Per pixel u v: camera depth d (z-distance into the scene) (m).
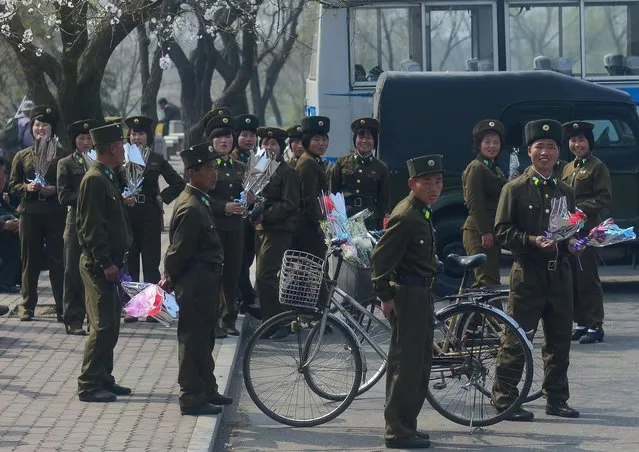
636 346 13.07
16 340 12.59
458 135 16.94
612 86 19.56
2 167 12.38
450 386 9.75
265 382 9.83
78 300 12.91
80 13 15.46
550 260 9.66
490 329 9.74
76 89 15.68
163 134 44.62
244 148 14.08
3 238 15.62
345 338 9.85
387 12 19.30
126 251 10.20
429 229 9.02
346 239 10.08
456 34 19.39
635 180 16.83
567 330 9.85
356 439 9.38
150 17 16.41
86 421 9.30
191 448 8.54
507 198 9.77
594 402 10.54
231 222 12.78
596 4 19.50
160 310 9.13
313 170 13.52
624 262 16.91
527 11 19.44
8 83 39.34
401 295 8.98
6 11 16.02
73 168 12.59
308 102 22.02
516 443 9.20
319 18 19.41
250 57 28.09
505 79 17.03
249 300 14.46
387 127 16.94
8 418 9.38
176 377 10.88
